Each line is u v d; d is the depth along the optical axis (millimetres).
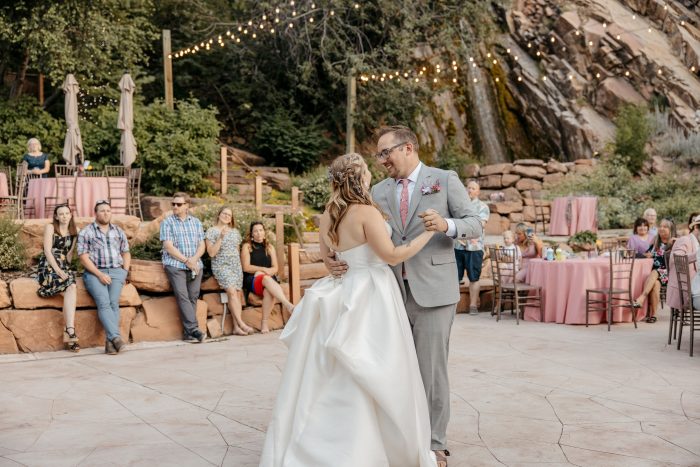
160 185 14344
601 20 22125
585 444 3883
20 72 16297
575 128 21156
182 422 4363
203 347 6988
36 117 15617
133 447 3875
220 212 7785
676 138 18797
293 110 19391
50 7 14828
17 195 11109
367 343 3072
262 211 11758
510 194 17688
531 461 3615
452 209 3504
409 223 3504
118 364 6145
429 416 3311
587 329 8031
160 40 19875
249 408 4684
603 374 5629
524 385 5258
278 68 19750
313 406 3047
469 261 9211
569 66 22234
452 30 19719
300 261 9477
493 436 4035
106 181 10367
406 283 3504
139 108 15336
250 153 18453
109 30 16000
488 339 7309
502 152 22891
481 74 23484
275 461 3006
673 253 6820
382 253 3162
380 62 18969
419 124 20203
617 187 17312
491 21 22688
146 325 7289
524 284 8812
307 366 3109
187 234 7395
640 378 5480
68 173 12477
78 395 5031
